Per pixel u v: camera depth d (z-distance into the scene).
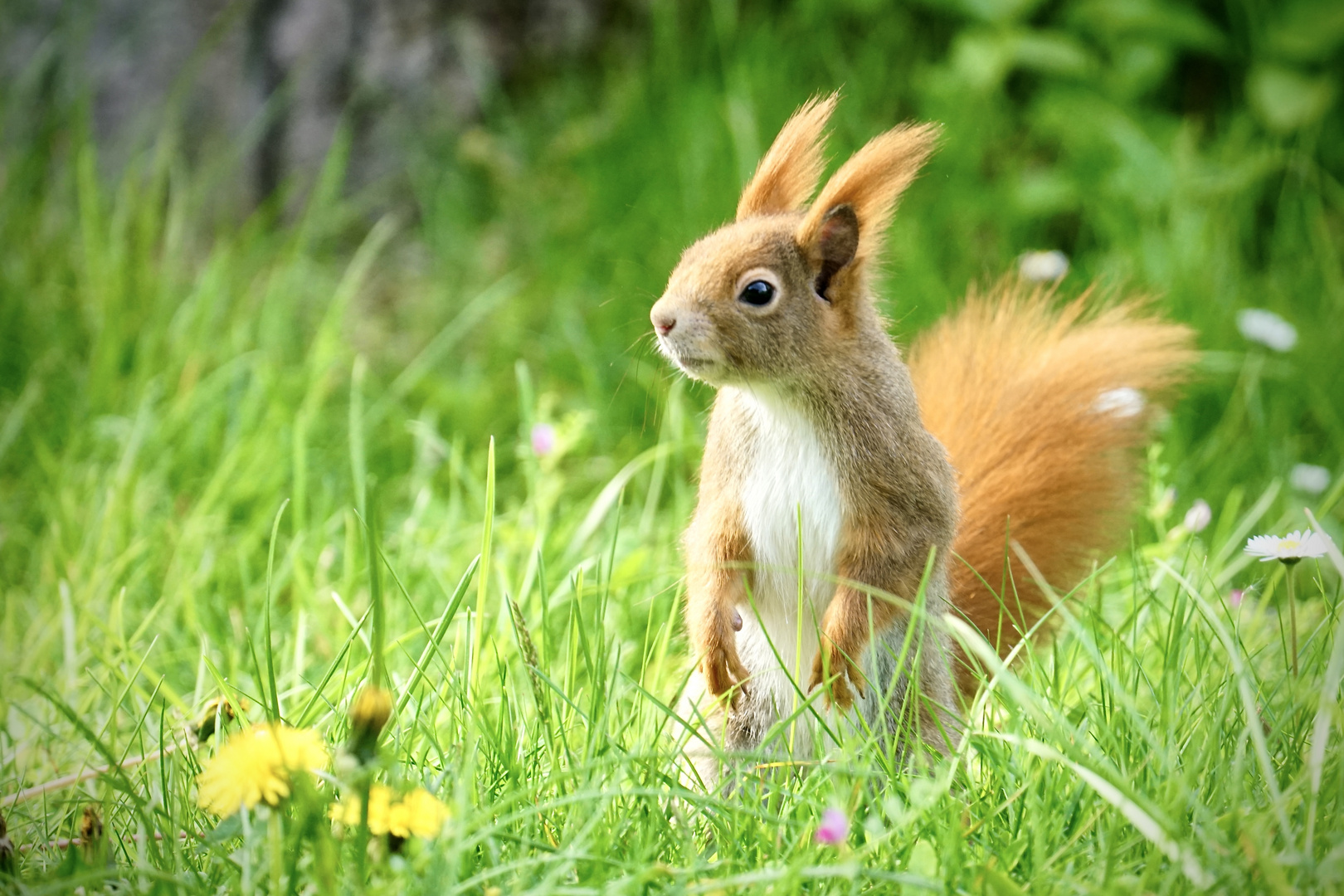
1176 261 11.17
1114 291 10.84
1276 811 4.40
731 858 4.80
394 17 12.74
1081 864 4.76
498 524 8.39
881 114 12.91
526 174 12.66
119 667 6.67
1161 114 12.95
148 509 9.02
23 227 11.52
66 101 12.65
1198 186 11.90
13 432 9.43
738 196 11.86
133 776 5.85
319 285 12.02
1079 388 7.36
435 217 12.41
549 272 11.91
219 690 6.32
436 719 5.73
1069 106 12.47
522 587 7.02
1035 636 6.93
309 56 12.73
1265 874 4.17
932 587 5.96
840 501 5.81
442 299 11.88
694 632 6.08
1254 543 5.71
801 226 5.80
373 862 4.40
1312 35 12.26
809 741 6.09
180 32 12.84
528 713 6.11
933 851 4.52
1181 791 4.55
